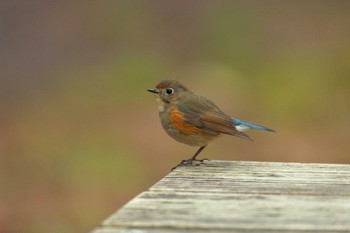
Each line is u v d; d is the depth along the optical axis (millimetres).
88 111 22359
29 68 27453
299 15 29391
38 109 23281
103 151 18703
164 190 6066
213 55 27000
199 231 4871
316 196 5902
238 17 29250
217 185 6344
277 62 25266
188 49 27734
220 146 18312
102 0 31375
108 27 29641
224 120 9320
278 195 5934
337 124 20234
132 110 21844
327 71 23781
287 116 20844
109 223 4969
